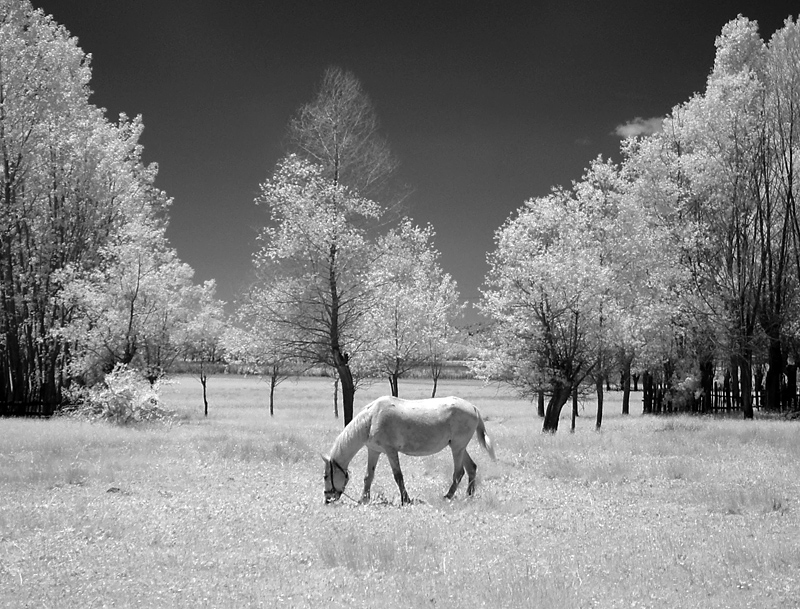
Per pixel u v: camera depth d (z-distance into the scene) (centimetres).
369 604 688
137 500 1267
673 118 4366
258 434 2559
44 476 1508
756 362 4278
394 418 1319
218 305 4656
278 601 690
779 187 4056
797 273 4062
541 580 759
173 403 6012
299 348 2955
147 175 4328
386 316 3291
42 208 4053
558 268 2970
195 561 845
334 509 1212
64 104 3959
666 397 4344
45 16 3981
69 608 665
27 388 4066
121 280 3722
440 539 962
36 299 4009
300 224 2831
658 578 785
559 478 1627
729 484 1435
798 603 696
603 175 3712
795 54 3919
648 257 3647
